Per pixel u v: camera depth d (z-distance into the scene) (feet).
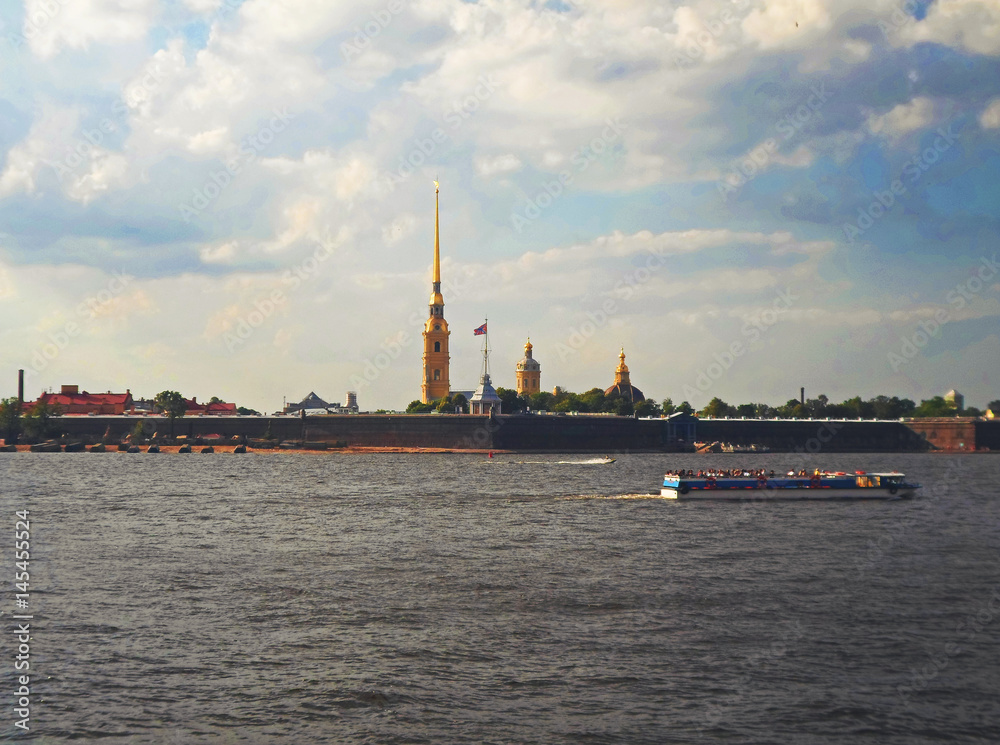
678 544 268.00
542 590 202.08
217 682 142.10
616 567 230.07
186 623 173.68
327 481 526.16
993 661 152.66
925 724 128.36
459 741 122.52
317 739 123.13
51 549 260.83
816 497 396.57
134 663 150.41
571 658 152.76
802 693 138.31
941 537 284.20
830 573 222.69
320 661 151.43
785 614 180.65
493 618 177.37
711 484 396.16
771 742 122.83
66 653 155.43
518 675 145.07
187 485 496.64
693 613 181.37
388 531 298.15
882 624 173.47
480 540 276.41
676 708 132.87
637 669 147.74
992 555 249.55
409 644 160.04
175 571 224.74
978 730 126.72
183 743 122.21
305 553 252.42
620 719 129.08
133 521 327.88
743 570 226.17
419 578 215.72
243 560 240.94
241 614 180.45
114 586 206.59
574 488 471.21
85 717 129.70
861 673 146.72
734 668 148.46
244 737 123.75
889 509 365.81
